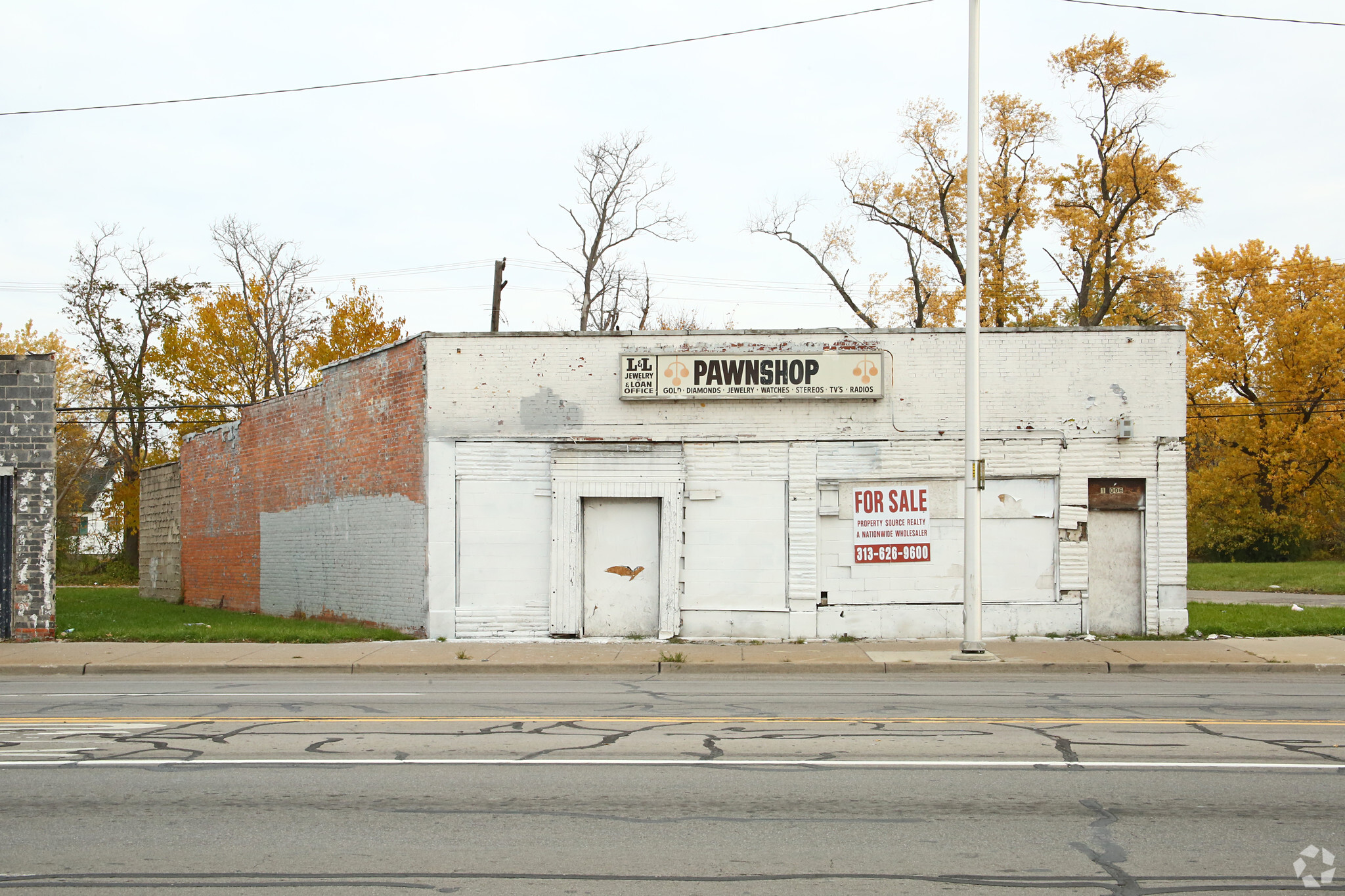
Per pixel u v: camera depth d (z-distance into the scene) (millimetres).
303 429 24406
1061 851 6469
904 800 7605
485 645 17984
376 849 6527
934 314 39125
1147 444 18328
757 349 18516
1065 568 18344
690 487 18609
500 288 30047
